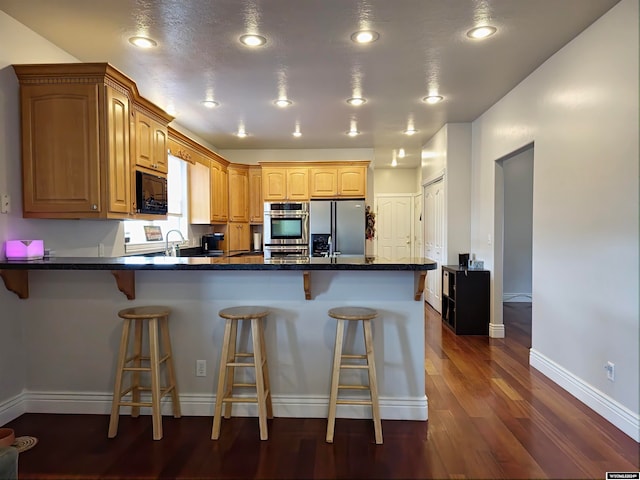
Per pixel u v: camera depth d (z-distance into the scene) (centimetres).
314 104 429
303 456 219
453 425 252
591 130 272
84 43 289
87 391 274
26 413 273
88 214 271
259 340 240
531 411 271
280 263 244
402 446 228
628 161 238
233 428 251
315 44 293
